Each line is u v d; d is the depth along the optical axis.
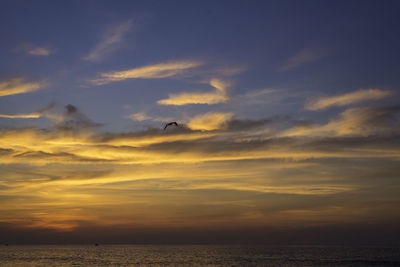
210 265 138.25
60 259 170.00
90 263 147.88
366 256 184.50
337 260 157.00
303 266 131.25
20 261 156.75
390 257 176.38
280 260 159.12
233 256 192.38
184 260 163.12
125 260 164.25
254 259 167.38
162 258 178.12
